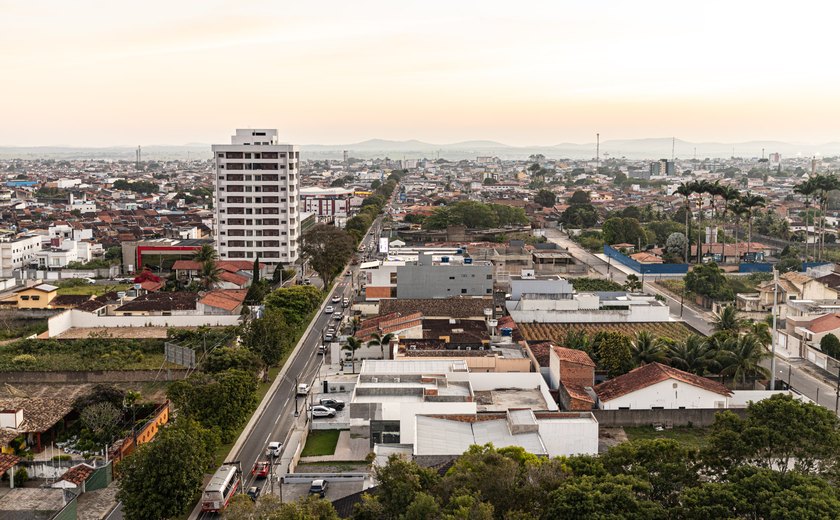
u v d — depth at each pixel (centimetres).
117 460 9806
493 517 6844
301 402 12612
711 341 13025
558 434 9569
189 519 8650
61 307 18000
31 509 8669
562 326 17162
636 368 12681
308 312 18188
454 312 16925
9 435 9962
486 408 11050
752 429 8012
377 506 7150
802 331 15262
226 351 12850
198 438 8981
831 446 7881
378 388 11244
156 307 17750
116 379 13438
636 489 7069
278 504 7075
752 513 6656
